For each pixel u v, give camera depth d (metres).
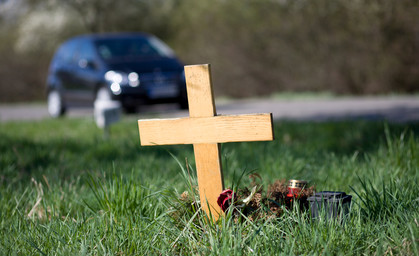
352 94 18.17
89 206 4.53
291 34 19.19
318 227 3.48
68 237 3.87
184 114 14.43
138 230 3.86
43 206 4.66
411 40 16.47
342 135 8.77
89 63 15.26
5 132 12.30
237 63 21.08
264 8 20.22
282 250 3.32
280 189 4.15
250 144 7.98
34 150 8.49
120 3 36.66
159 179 5.32
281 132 9.64
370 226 3.60
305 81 19.42
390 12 16.59
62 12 37.28
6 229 4.30
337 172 5.32
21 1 35.66
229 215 3.69
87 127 12.20
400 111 12.38
